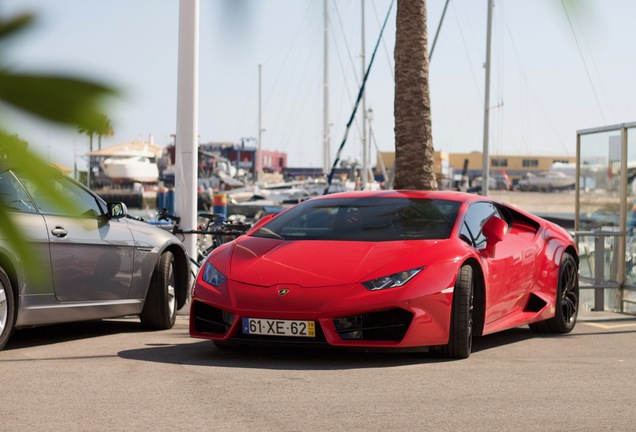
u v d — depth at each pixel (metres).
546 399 4.84
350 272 6.16
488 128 35.53
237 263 6.49
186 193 9.99
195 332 6.46
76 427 4.04
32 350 6.69
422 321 6.07
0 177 0.59
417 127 13.99
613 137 11.55
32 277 0.60
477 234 6.97
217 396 4.80
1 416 4.27
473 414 4.41
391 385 5.23
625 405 4.71
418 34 13.90
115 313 7.53
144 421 4.17
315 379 5.42
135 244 7.69
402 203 7.07
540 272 7.81
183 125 9.93
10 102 0.47
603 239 11.38
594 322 9.55
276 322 6.09
